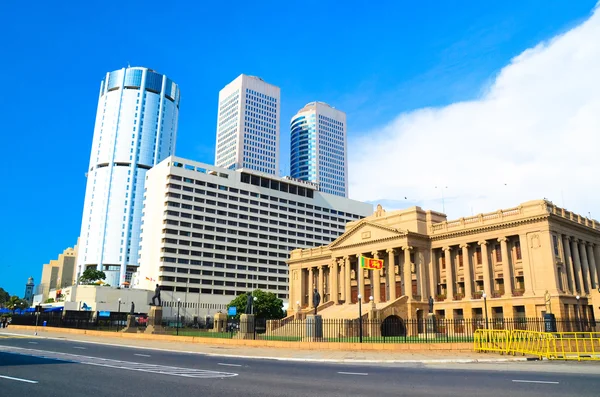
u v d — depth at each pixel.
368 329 66.00
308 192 197.50
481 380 21.16
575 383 19.92
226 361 30.70
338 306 87.12
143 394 16.36
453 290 80.94
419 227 84.50
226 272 165.62
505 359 32.53
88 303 130.62
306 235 190.38
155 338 55.75
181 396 15.99
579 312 69.12
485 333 40.28
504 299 72.44
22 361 27.09
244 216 175.00
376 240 87.31
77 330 69.00
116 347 42.91
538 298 68.25
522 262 71.75
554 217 69.88
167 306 147.38
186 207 161.00
